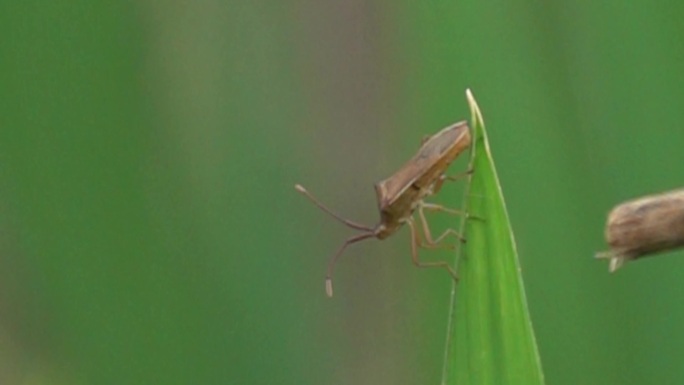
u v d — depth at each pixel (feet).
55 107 0.79
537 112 0.79
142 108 0.79
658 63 0.79
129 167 0.79
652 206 0.68
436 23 0.79
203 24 0.79
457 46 0.79
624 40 0.79
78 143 0.79
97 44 0.79
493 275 0.72
